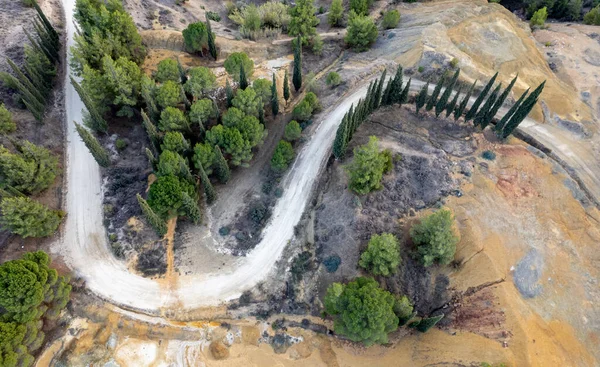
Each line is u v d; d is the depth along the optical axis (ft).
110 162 265.34
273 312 215.31
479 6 366.43
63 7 362.94
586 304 197.26
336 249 229.66
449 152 260.62
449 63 304.91
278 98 311.68
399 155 255.09
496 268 205.87
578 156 264.11
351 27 333.83
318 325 211.20
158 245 234.17
